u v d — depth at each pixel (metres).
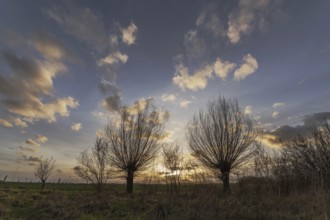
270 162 15.49
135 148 25.42
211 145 20.14
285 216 9.48
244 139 19.94
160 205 12.11
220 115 20.58
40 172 31.84
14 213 12.20
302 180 15.29
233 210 10.30
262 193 13.84
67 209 12.58
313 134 19.33
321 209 9.27
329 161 16.20
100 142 25.56
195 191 13.20
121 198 16.84
